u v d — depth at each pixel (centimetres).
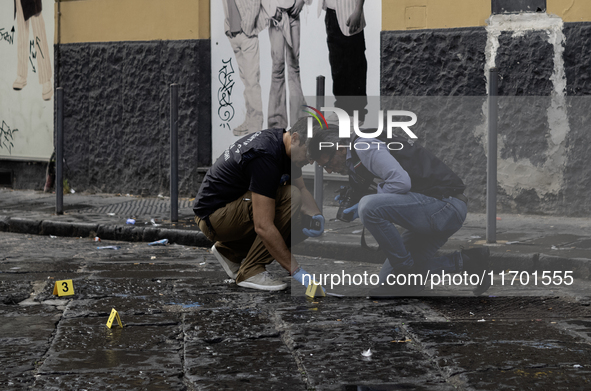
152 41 1245
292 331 451
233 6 1173
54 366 383
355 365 384
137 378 364
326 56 1098
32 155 1396
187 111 1224
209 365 386
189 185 1231
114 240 895
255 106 1170
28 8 1370
